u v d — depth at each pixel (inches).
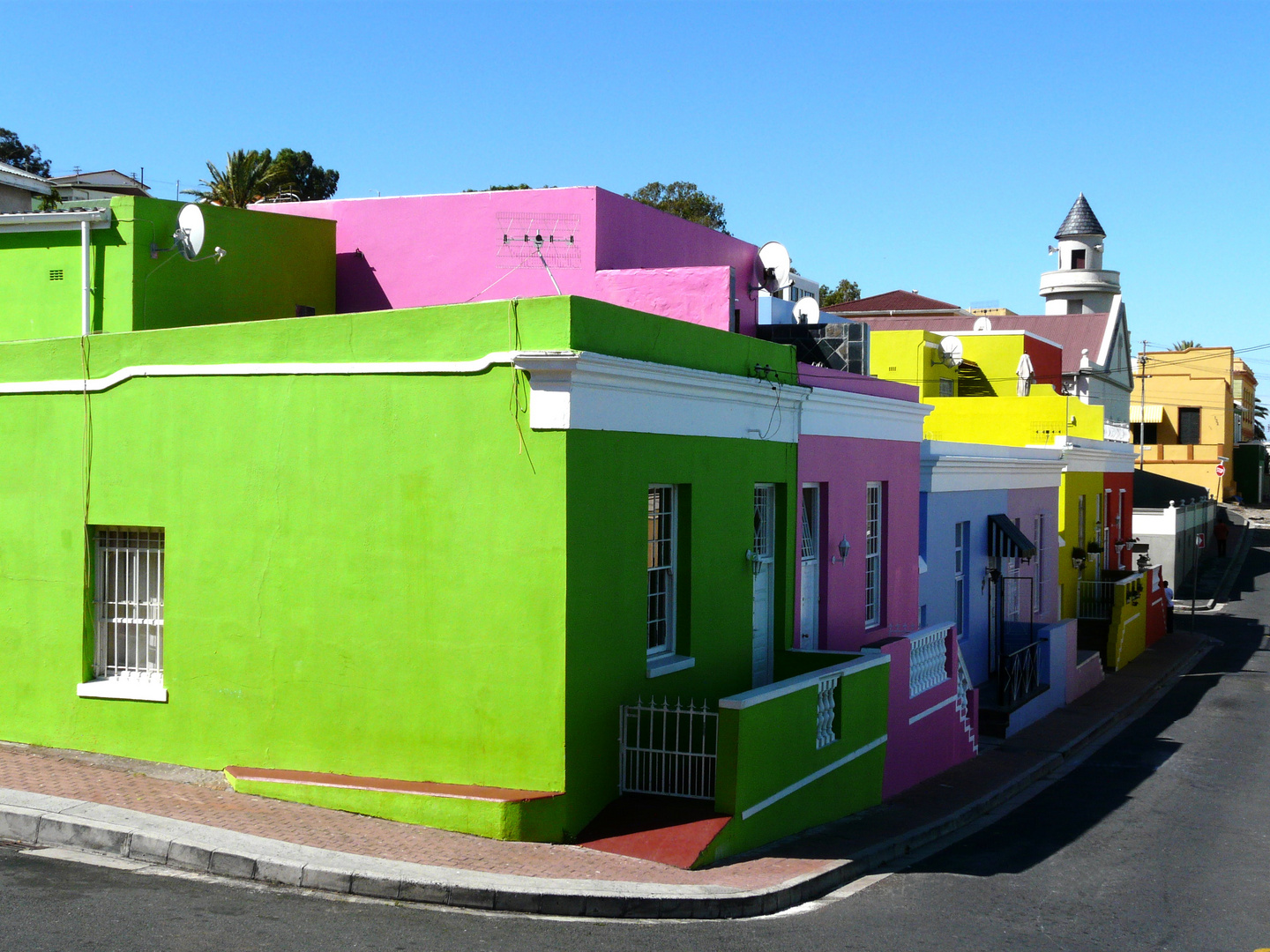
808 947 333.4
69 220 588.4
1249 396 3858.3
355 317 424.8
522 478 396.8
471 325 406.0
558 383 389.7
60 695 481.7
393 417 418.3
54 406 481.7
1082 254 2413.9
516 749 399.2
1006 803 598.9
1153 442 2869.1
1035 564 992.2
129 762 462.9
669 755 440.8
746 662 519.5
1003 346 1416.1
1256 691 1033.5
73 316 597.6
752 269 856.3
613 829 404.5
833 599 606.9
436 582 411.5
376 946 303.1
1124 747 768.9
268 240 663.1
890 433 677.3
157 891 337.7
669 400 451.2
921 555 744.3
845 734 515.8
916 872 442.3
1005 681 799.7
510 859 371.9
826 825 494.3
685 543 471.8
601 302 406.9
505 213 690.2
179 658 457.4
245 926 312.3
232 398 446.9
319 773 429.7
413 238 706.8
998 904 398.6
